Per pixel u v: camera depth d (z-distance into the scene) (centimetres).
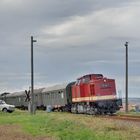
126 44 6525
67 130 2859
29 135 2780
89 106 5431
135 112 6372
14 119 4456
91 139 2283
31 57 5741
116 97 5344
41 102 7912
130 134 2484
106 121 3538
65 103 6397
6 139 2553
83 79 5666
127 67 6481
